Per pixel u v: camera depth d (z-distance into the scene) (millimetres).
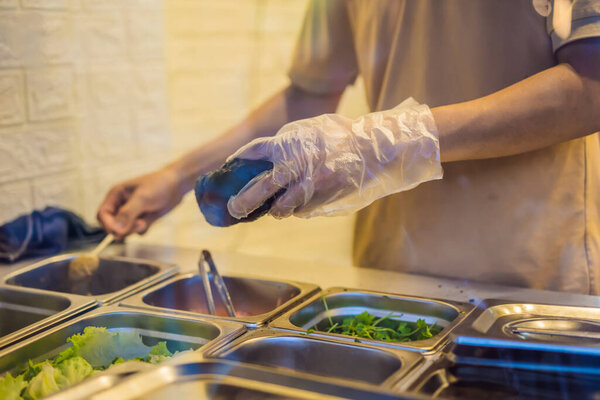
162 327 968
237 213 941
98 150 1807
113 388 685
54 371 798
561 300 1021
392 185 997
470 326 833
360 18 1340
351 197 985
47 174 1649
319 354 847
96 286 1273
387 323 1015
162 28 1992
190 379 720
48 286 1249
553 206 1168
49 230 1407
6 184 1542
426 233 1248
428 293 1078
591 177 1168
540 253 1179
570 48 1026
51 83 1639
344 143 966
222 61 2230
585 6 994
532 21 1120
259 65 2357
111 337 904
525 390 700
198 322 931
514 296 1046
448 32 1188
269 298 1127
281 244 2689
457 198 1212
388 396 656
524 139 1033
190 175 1426
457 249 1225
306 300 1022
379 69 1318
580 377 716
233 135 1459
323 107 1498
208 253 1103
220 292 1086
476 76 1180
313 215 1000
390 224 1294
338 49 1453
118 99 1864
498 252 1199
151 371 722
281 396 675
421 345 816
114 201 1414
